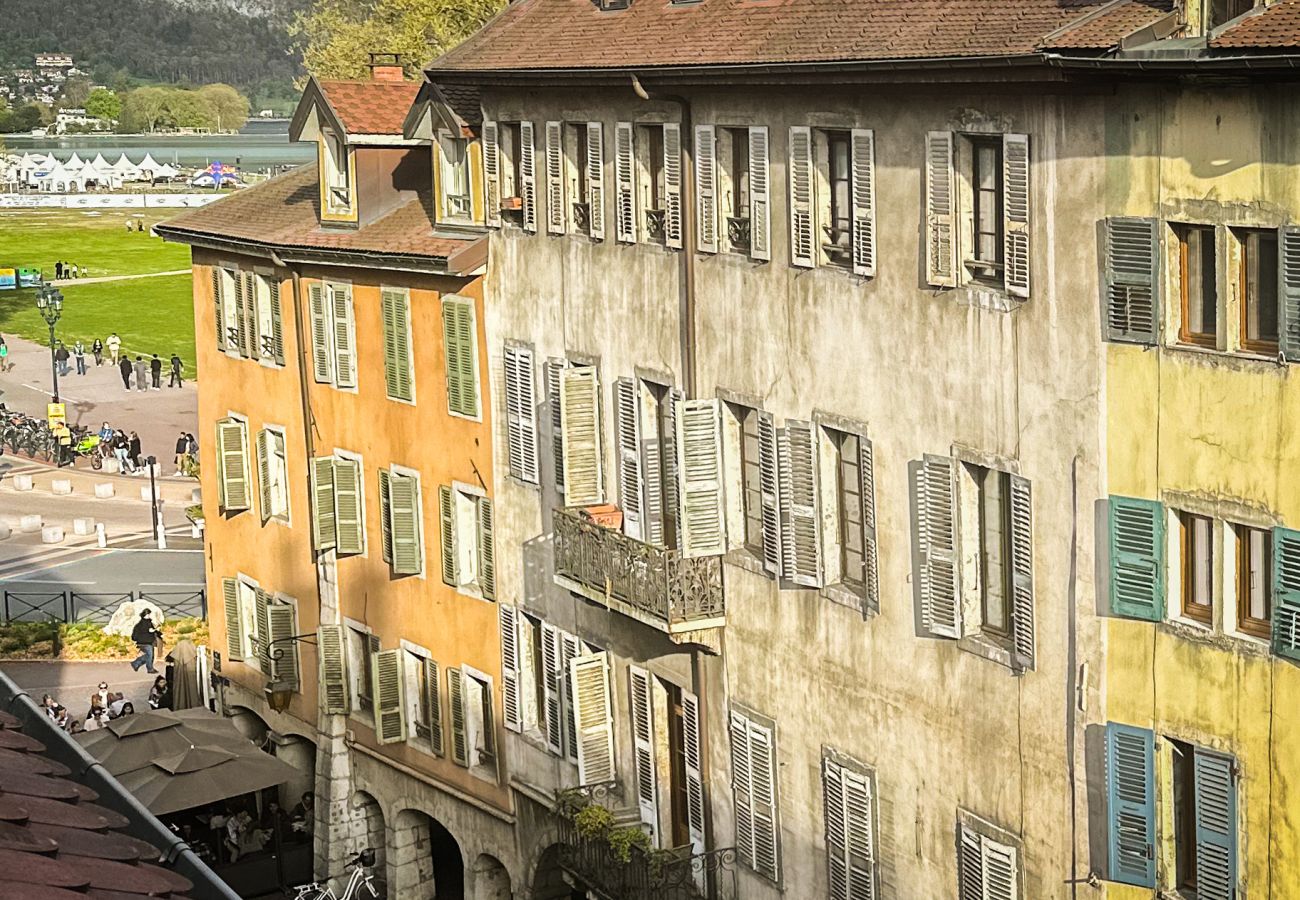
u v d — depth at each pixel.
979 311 25.55
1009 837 26.06
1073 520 24.27
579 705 36.56
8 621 66.00
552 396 37.56
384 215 44.53
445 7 80.00
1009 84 24.00
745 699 32.09
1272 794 22.05
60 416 93.62
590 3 36.28
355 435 45.59
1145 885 23.91
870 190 27.38
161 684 57.53
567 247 36.53
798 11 29.41
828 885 30.36
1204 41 21.39
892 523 27.81
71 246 188.00
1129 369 23.22
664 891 33.28
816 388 29.22
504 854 41.56
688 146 31.92
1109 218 23.05
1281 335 21.25
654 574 32.16
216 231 50.38
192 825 50.56
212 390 53.28
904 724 28.06
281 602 50.31
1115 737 23.91
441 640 43.16
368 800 47.28
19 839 16.86
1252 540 22.28
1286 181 20.95
